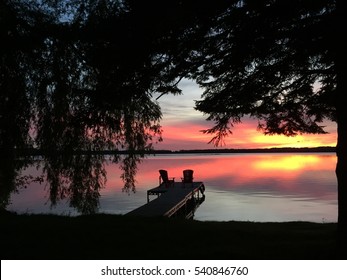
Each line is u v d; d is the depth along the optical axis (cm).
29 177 1470
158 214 1833
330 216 2314
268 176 5725
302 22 575
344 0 520
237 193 3672
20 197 3488
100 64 675
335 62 629
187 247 784
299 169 7406
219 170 7525
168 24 590
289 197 3300
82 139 1281
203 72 718
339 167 671
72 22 984
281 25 592
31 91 1249
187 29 625
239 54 632
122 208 2750
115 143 1360
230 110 801
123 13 653
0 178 1302
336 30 520
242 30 600
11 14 1020
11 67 1191
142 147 1379
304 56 616
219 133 880
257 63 735
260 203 2959
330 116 862
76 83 1194
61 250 745
